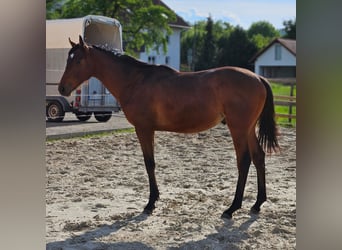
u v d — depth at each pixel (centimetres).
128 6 2328
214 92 441
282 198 516
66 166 712
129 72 481
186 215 452
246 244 365
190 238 383
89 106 1297
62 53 1282
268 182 604
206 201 507
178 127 461
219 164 738
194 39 4844
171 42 4181
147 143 474
